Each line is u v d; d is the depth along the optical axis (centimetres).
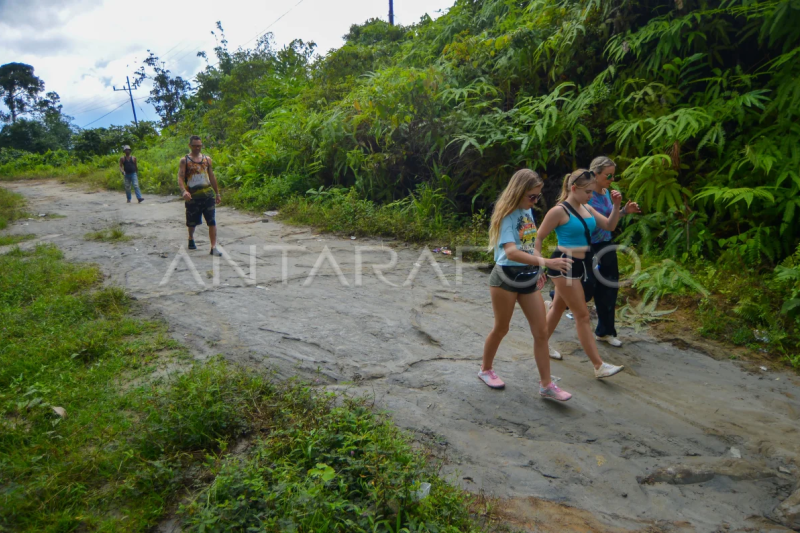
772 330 513
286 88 1986
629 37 839
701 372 463
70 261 757
